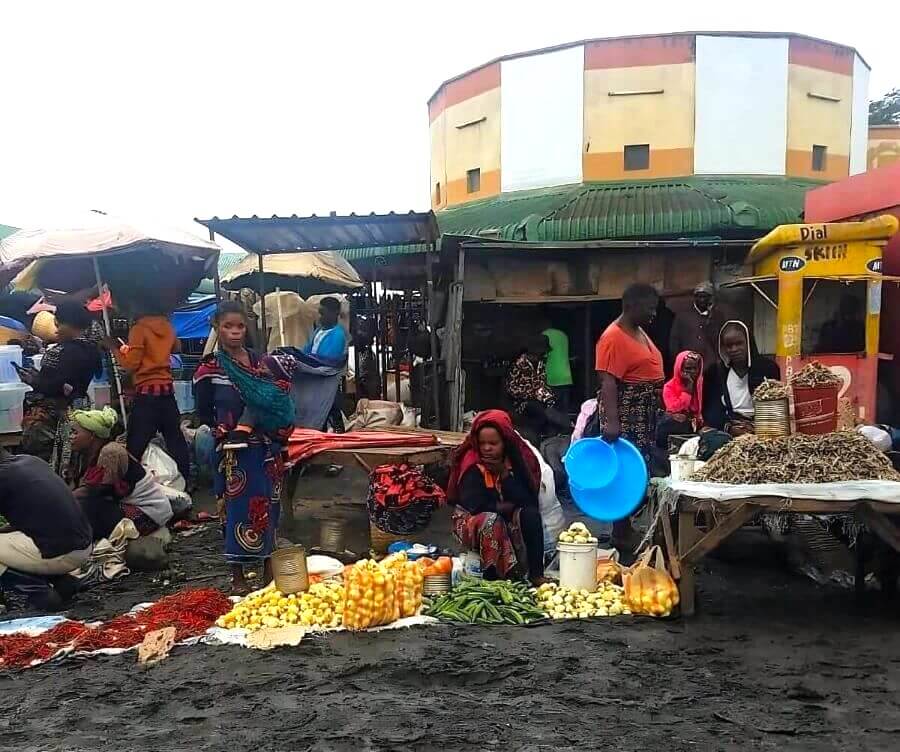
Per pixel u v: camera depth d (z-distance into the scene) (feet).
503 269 36.42
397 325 47.88
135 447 24.16
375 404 31.42
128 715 11.28
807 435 15.71
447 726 10.65
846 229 26.30
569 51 51.49
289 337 40.98
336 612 15.05
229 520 16.84
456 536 17.40
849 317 27.76
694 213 42.06
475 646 13.73
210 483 29.30
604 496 18.92
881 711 11.03
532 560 17.07
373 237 33.50
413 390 42.80
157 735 10.59
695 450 19.34
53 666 13.38
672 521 16.66
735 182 50.03
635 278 36.27
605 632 14.40
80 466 21.79
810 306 27.99
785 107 50.75
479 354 37.22
